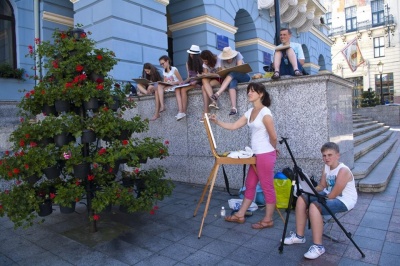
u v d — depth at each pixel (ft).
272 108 16.11
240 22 40.16
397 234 11.14
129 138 12.07
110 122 10.88
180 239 11.48
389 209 13.71
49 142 10.64
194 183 19.56
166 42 26.78
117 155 10.58
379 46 110.52
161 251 10.55
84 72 11.57
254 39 40.34
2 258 10.29
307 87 15.07
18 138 10.32
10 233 12.42
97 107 11.57
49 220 13.82
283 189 14.07
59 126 10.35
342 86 16.90
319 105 14.82
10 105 25.07
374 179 17.11
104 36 22.99
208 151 18.79
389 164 21.61
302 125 15.33
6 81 30.50
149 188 11.90
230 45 34.30
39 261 10.04
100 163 11.01
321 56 66.33
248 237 11.46
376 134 35.29
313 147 15.08
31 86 32.40
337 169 10.48
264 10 42.24
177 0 32.01
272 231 11.93
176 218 13.70
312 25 56.90
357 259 9.50
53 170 10.55
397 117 61.21
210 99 17.92
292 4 43.57
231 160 12.07
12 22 31.81
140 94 21.90
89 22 24.08
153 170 12.96
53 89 10.72
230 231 12.09
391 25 106.73
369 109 63.98
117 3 22.88
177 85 19.56
